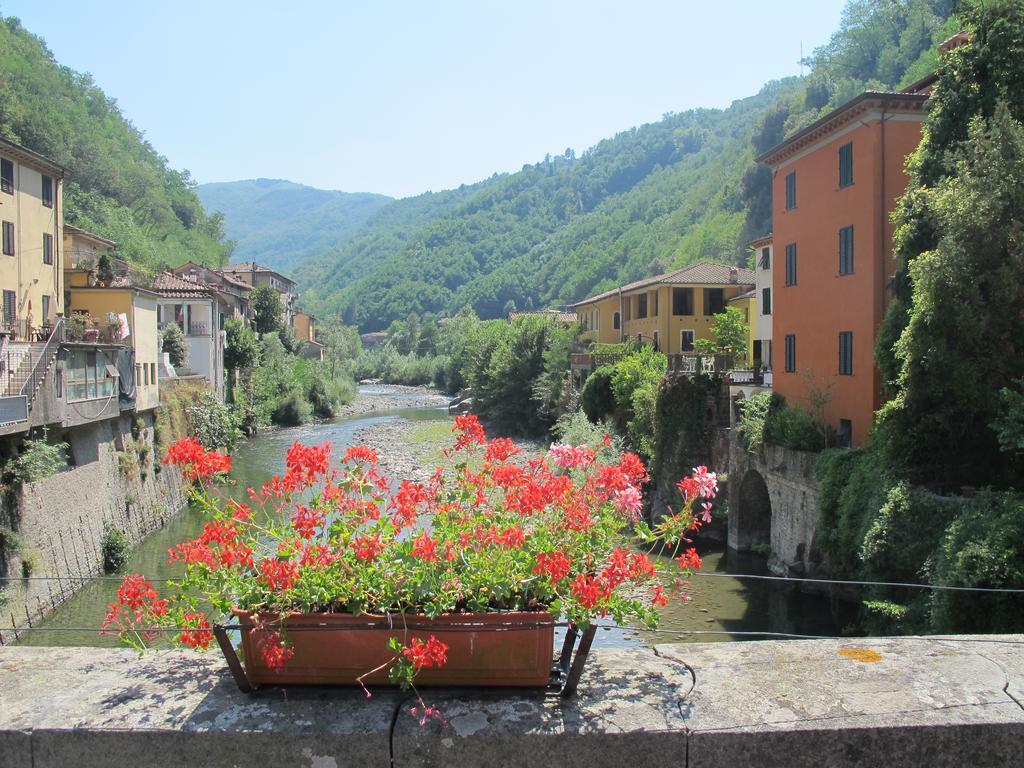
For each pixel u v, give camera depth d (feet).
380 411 273.33
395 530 12.40
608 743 9.98
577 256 555.28
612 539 13.47
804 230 89.35
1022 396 49.96
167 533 98.02
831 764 9.96
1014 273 53.57
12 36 295.69
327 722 10.23
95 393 81.56
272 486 13.70
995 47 59.93
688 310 168.25
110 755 10.07
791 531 80.28
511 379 206.39
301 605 11.14
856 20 304.91
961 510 48.80
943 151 62.39
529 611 11.59
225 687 11.34
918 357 57.26
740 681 11.28
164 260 277.23
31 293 105.19
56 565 69.77
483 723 10.17
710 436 104.78
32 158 103.86
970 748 10.02
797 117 290.97
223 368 177.17
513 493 14.14
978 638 12.69
